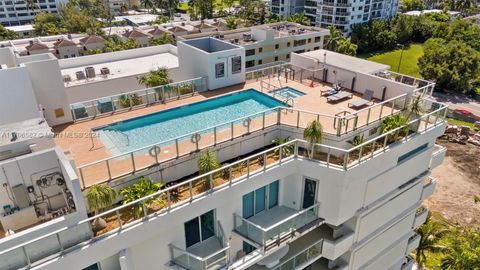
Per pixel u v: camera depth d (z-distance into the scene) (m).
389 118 17.86
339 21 115.56
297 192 15.98
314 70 24.23
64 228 10.40
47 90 17.73
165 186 14.37
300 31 76.56
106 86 34.69
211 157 14.45
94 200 11.86
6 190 11.83
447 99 74.25
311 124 15.34
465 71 75.31
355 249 18.02
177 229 13.02
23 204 12.16
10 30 98.69
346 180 14.79
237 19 109.12
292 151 15.84
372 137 18.28
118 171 13.88
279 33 74.00
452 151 54.16
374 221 18.28
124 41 78.75
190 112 20.69
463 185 45.75
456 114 65.31
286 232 14.78
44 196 12.52
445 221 38.78
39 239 10.04
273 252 15.15
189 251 14.02
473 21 126.00
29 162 11.90
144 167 14.09
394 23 112.75
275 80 24.81
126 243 11.56
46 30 103.81
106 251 11.20
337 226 17.23
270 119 18.30
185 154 14.99
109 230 11.62
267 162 15.54
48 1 140.00
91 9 125.00
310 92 22.39
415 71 88.06
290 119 18.28
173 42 74.81
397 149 16.78
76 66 41.06
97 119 19.19
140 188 12.84
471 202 42.34
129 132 18.17
